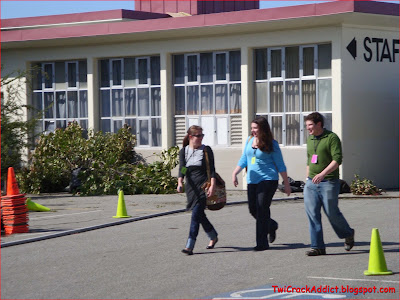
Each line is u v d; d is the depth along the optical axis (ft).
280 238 37.04
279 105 68.44
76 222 43.14
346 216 45.98
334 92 64.49
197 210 32.58
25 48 81.05
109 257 31.89
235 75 70.79
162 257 31.78
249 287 25.52
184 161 32.89
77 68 79.77
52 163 70.28
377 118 67.56
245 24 65.57
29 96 81.66
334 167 30.73
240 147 70.38
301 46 66.95
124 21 75.51
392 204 53.52
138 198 59.16
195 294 24.54
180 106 74.13
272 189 32.91
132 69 76.89
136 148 76.48
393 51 69.05
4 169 62.18
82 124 79.71
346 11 60.70
